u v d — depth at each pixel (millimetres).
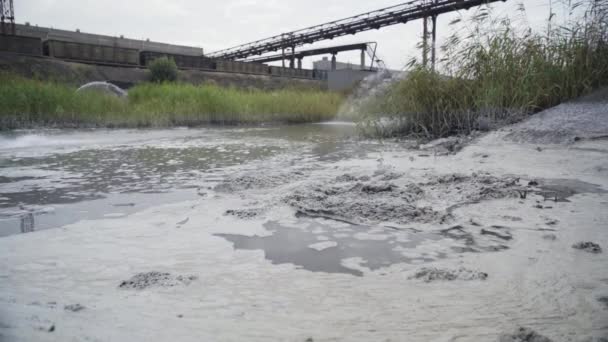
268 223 3117
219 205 3641
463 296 1890
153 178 5012
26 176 5160
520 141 6668
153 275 2150
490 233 2828
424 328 1601
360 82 21656
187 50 53250
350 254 2484
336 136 10750
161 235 2883
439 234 2838
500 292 1924
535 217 3154
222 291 1977
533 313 1712
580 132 6438
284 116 17266
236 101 16625
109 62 26984
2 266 2328
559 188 4043
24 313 1704
